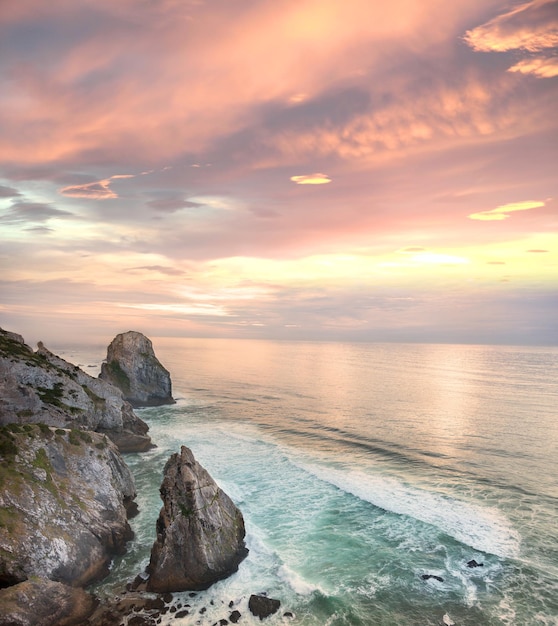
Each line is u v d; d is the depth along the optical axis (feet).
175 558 96.58
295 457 181.98
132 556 108.88
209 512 104.53
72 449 125.39
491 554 106.52
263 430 228.22
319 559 105.60
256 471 164.96
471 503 135.23
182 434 219.82
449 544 111.45
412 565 102.53
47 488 106.93
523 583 95.20
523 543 111.45
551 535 115.34
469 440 205.87
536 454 183.73
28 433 118.83
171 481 109.19
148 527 123.95
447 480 154.71
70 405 166.30
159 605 89.40
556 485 149.48
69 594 86.22
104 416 186.50
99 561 102.01
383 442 203.31
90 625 82.12
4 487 99.25
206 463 174.60
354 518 125.90
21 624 75.66
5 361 161.79
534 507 132.26
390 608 88.02
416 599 90.63
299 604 89.61
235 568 101.55
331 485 150.00
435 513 128.47
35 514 98.58
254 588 95.09
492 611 86.74
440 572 99.71
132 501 137.49
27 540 92.07
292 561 104.78
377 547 110.52
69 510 105.91
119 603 89.76
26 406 154.81
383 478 156.97
